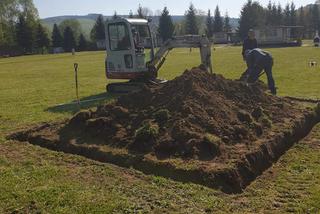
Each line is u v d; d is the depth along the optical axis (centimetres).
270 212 575
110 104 1017
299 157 820
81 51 8931
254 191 662
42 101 1598
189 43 1642
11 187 657
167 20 9081
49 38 9162
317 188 655
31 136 948
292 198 625
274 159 809
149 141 817
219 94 1031
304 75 2108
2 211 581
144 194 638
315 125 1066
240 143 815
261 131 884
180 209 585
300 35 8562
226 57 3959
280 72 2302
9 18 9100
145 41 1752
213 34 10131
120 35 1692
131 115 953
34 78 2655
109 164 782
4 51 8469
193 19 9988
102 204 596
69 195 627
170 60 3844
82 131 933
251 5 9506
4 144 919
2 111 1387
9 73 3195
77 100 1452
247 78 1391
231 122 902
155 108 962
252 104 1052
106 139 875
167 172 718
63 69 3416
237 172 694
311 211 575
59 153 846
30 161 796
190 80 1012
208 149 768
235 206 597
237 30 9750
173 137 814
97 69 3231
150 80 1717
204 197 626
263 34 7244
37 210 582
